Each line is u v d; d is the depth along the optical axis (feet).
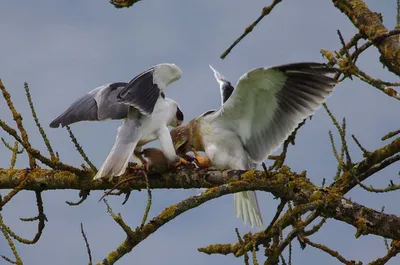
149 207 28.04
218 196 29.99
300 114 34.76
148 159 34.12
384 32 32.73
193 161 37.93
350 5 34.91
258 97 35.60
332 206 29.73
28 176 32.99
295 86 34.32
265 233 31.96
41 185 32.91
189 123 38.24
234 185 30.32
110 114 36.76
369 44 31.96
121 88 38.09
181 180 33.47
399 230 28.66
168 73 36.70
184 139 38.19
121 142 34.91
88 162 31.86
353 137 32.71
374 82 31.14
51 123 36.58
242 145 37.42
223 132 37.35
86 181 33.01
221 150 37.32
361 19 34.04
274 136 36.40
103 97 37.37
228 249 33.60
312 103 34.09
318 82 33.50
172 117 37.11
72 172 32.42
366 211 29.35
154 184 33.71
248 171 31.96
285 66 33.24
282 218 31.76
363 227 29.07
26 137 31.65
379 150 32.24
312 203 29.30
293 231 29.35
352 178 32.27
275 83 34.58
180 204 29.07
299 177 31.12
